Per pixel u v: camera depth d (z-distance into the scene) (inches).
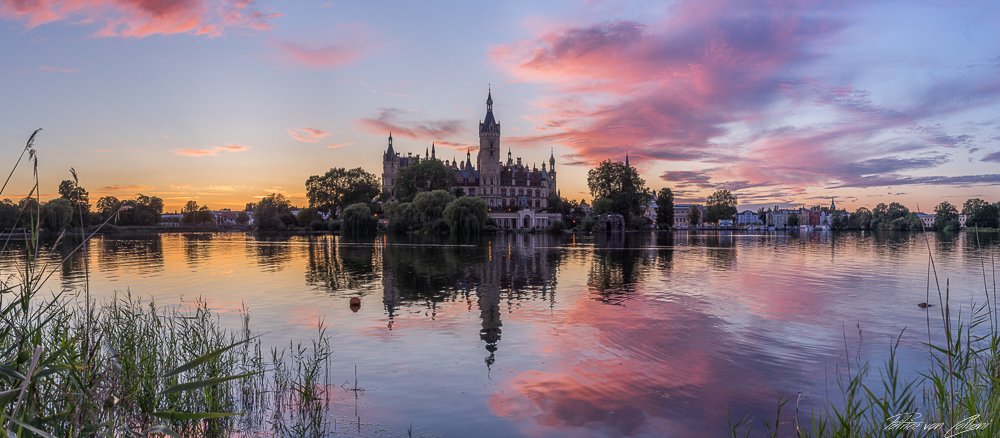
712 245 2866.6
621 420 398.9
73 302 816.3
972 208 5600.4
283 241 3164.4
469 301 906.7
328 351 578.2
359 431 373.7
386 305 866.1
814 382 477.4
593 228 5113.2
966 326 688.4
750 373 504.4
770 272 1380.4
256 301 903.1
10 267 1299.2
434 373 505.0
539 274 1328.7
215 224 7716.5
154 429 162.9
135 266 1555.1
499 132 7096.5
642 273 1355.8
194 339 483.5
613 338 640.4
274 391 446.9
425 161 6058.1
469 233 4047.7
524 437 370.3
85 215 3235.7
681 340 627.2
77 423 165.9
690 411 414.3
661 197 6801.2
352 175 6176.2
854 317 761.0
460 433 375.2
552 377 494.6
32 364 128.3
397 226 4539.9
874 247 2669.8
